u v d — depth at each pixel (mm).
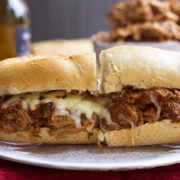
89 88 367
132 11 614
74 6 1026
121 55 373
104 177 323
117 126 369
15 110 367
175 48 534
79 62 369
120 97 371
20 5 570
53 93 371
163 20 601
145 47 385
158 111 368
